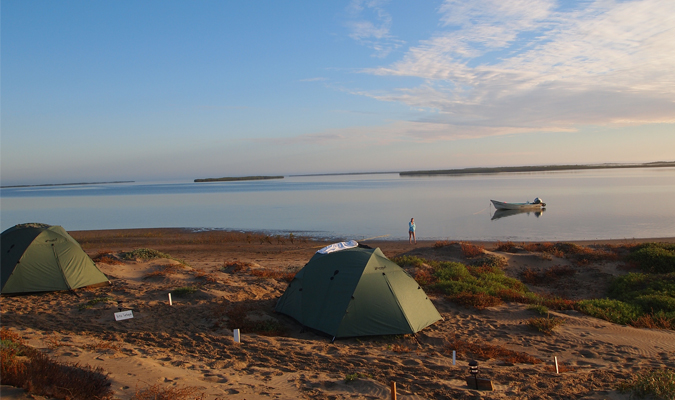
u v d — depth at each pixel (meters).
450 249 21.69
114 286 13.84
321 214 51.81
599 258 18.80
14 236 13.28
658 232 32.56
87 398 5.16
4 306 11.34
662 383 6.05
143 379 6.19
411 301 10.31
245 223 44.78
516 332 10.14
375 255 10.65
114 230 39.47
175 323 10.14
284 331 10.15
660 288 14.04
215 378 6.63
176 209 65.00
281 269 19.20
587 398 6.19
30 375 5.11
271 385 6.46
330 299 10.07
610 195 67.25
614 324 10.92
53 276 12.99
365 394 6.21
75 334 9.05
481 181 148.88
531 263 19.09
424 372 7.41
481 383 6.58
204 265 20.14
